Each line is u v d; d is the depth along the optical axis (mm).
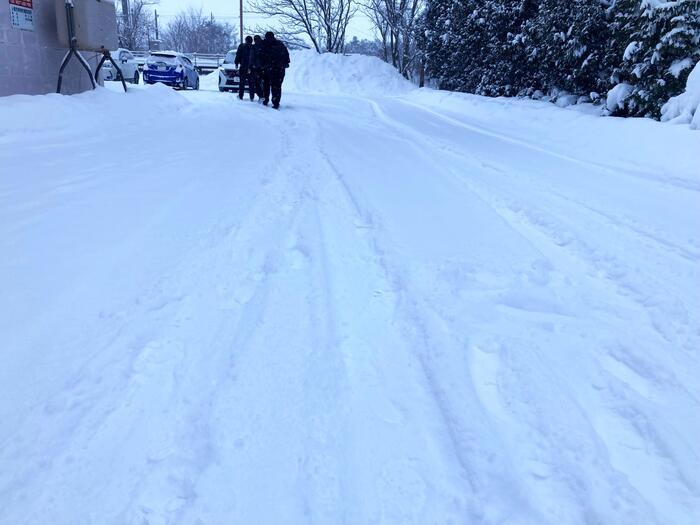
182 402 2295
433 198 5711
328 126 11125
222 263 3645
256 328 2898
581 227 4992
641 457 2164
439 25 25359
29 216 4230
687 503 1944
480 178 6891
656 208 5785
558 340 2984
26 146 6625
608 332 3088
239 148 7707
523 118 13672
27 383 2346
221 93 19078
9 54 8273
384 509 1847
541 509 1884
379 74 28125
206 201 4938
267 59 13539
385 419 2279
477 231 4684
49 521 1725
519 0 18734
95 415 2186
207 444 2084
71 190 4988
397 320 3064
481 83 21500
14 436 2057
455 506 1871
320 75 27844
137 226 4191
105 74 20156
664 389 2604
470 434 2225
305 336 2848
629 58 11828
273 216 4668
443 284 3559
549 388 2539
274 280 3480
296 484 1930
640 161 8531
